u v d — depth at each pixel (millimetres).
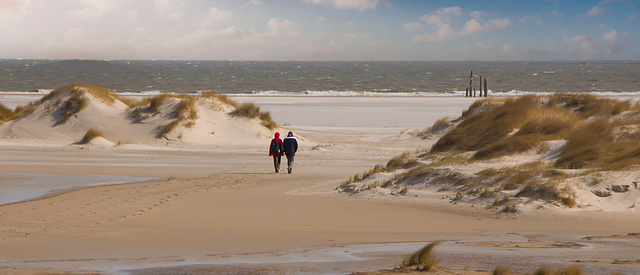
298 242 9250
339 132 36312
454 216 11961
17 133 30062
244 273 6387
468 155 19141
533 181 13305
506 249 8023
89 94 32750
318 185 16469
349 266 6770
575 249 7957
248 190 15680
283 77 151750
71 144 27875
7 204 13805
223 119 31875
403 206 13078
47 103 32562
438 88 103312
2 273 6488
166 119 30688
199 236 9734
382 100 64438
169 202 13883
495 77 149500
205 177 18625
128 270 6770
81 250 8422
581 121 21641
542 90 97125
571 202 12180
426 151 24547
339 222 11531
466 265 6562
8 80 110250
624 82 120000
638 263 6465
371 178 16453
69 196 14820
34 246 8711
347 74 180375
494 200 12820
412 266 6414
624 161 14164
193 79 131875
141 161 22953
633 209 11812
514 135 21766
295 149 19500
